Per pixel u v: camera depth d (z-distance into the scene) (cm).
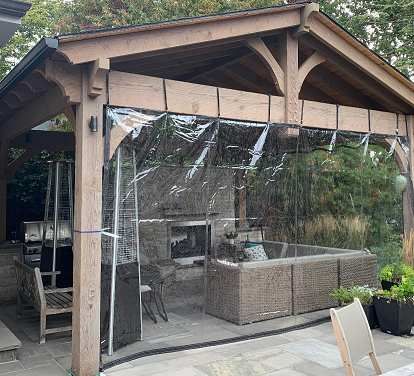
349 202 681
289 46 471
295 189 602
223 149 531
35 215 756
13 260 559
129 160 420
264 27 434
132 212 427
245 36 437
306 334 460
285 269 523
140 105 381
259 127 466
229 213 592
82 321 345
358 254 598
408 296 463
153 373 353
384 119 571
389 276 525
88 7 1128
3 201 634
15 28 354
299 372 356
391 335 456
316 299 545
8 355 385
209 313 528
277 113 466
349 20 1105
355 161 676
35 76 381
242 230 593
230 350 411
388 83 536
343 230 654
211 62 545
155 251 568
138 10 1061
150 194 523
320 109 504
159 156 462
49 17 1225
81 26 1093
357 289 509
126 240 420
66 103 362
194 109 413
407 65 975
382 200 672
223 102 430
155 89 391
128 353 393
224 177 564
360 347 247
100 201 356
